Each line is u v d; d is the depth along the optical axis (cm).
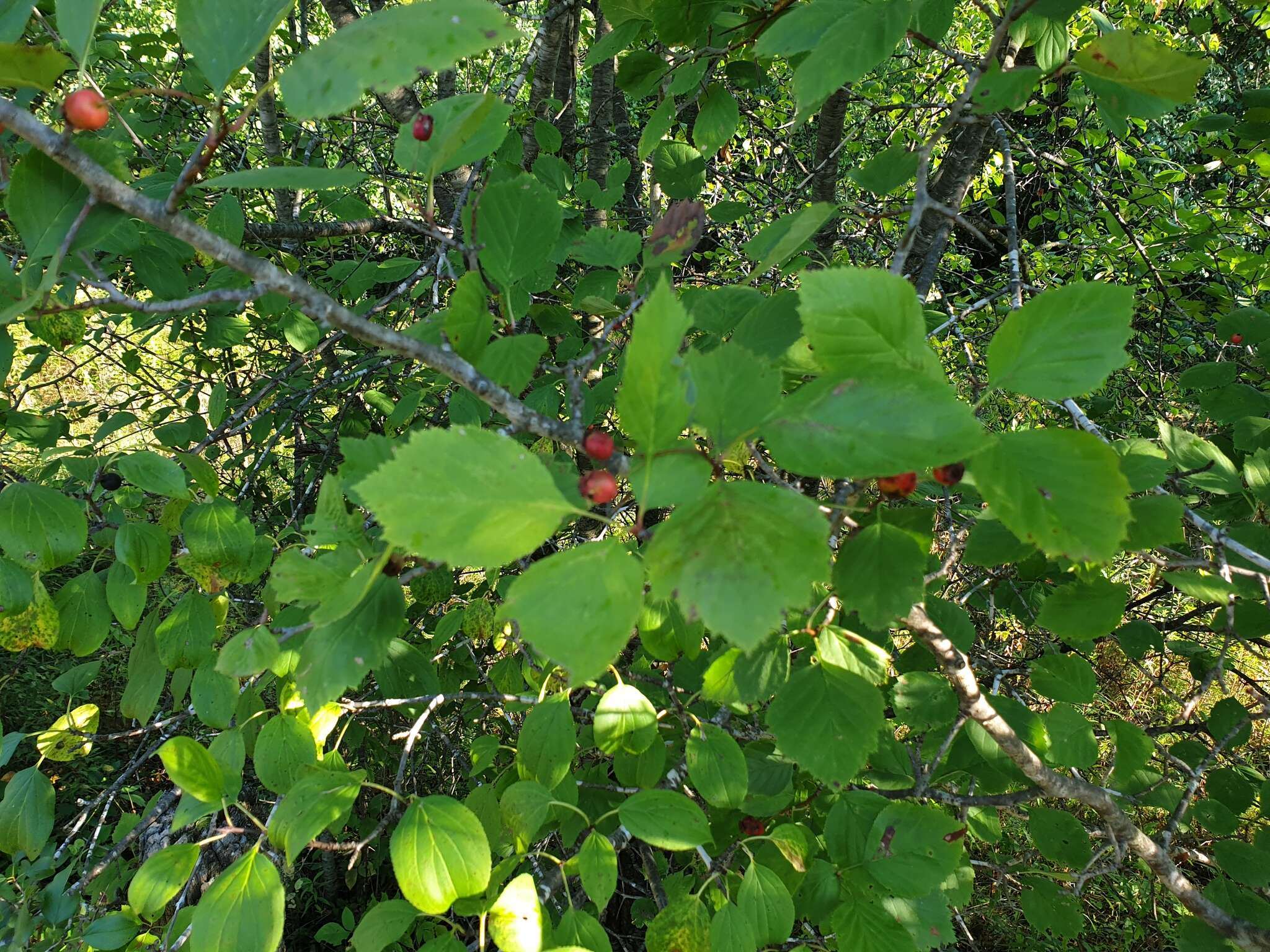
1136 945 380
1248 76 439
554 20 325
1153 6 399
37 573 164
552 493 77
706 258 430
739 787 154
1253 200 355
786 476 250
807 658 186
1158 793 191
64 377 398
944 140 360
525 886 132
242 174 99
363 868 388
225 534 174
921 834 146
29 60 94
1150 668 380
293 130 413
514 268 132
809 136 479
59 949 207
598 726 162
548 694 194
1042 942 383
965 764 189
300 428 395
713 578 68
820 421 81
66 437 260
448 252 221
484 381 101
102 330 390
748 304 156
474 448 77
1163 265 369
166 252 198
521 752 164
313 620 90
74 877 261
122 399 547
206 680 176
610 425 278
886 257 361
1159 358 349
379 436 127
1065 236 445
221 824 370
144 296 355
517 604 70
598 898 135
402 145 132
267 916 127
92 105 91
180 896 182
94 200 95
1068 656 178
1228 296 333
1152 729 237
